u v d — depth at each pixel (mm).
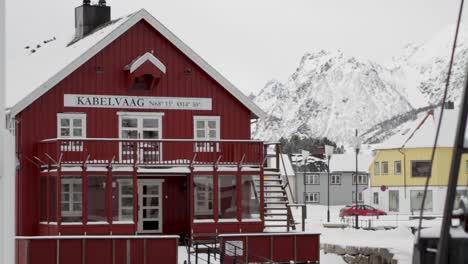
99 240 29375
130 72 35688
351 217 78125
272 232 34094
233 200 34812
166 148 35281
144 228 36031
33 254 28891
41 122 35281
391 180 93062
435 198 86375
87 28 42000
